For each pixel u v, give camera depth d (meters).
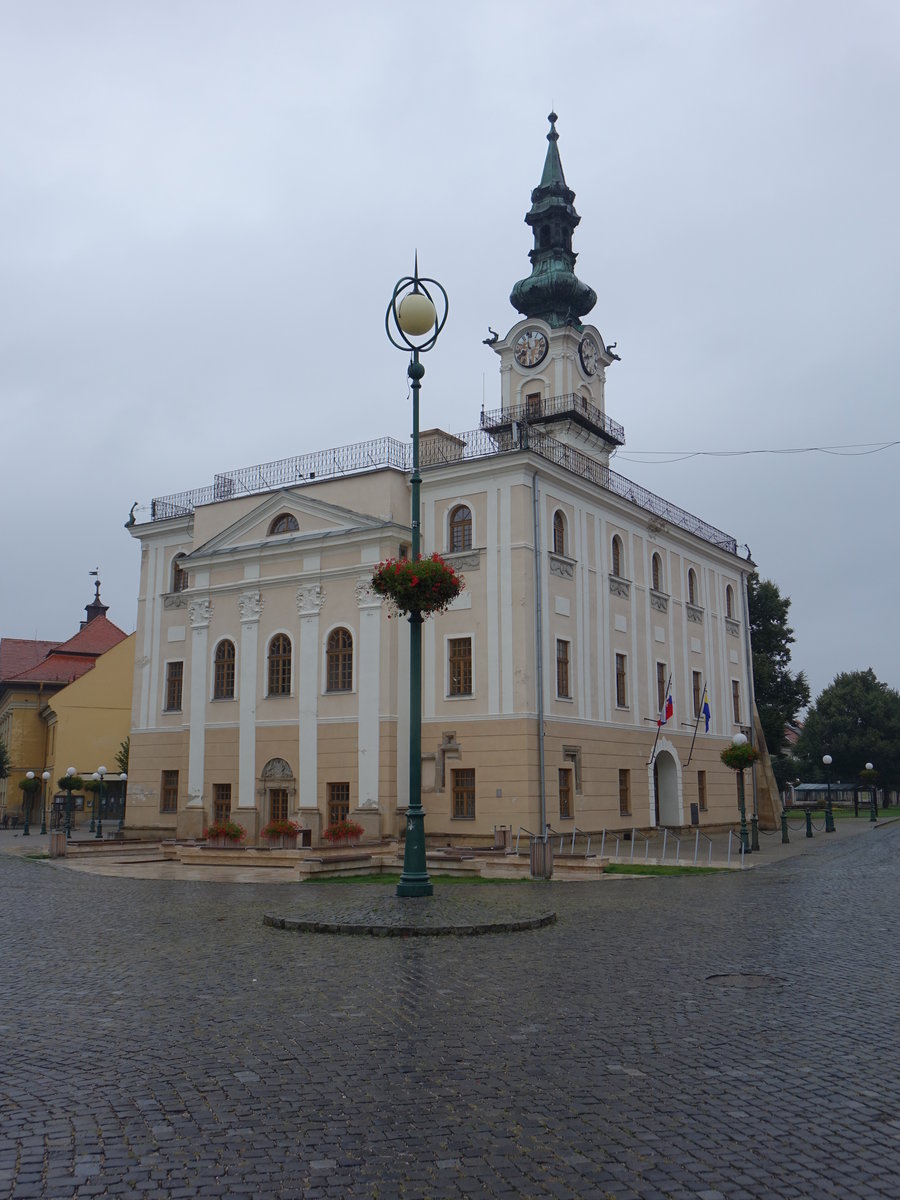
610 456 47.59
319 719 35.91
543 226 48.12
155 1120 6.58
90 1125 6.50
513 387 46.69
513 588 33.66
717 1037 8.58
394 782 34.31
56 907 18.70
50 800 61.81
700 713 42.28
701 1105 6.79
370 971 11.64
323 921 14.91
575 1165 5.77
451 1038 8.57
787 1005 9.80
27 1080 7.54
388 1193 5.43
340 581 36.19
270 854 29.23
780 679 63.00
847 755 85.88
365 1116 6.60
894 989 10.55
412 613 18.97
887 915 16.34
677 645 43.97
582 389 46.44
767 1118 6.53
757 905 17.92
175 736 41.88
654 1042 8.41
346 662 35.91
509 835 32.06
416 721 18.58
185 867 28.91
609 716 37.78
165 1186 5.54
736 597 50.78
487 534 34.53
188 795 39.12
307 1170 5.73
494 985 10.79
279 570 37.81
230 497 40.81
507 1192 5.43
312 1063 7.85
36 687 70.62
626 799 38.66
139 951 13.47
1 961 12.89
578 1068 7.66
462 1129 6.35
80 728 63.00
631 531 41.12
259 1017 9.45
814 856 31.02
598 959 12.36
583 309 47.88
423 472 35.88
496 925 14.50
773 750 64.12
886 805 88.12
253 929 15.30
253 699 37.78
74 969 12.22
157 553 43.94
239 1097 7.03
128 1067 7.84
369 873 26.42
